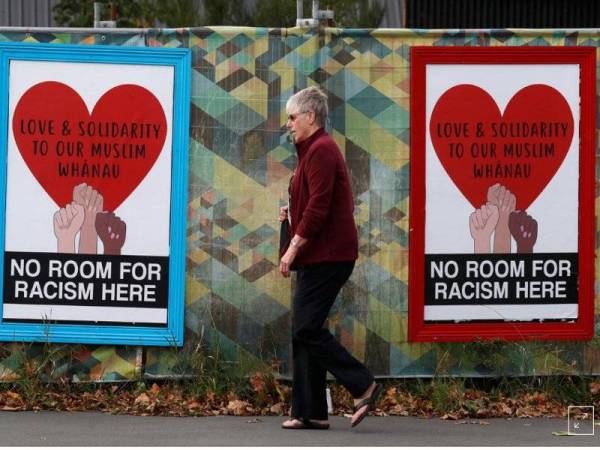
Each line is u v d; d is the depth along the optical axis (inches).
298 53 362.6
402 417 356.2
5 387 363.9
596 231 374.9
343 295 366.9
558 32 370.3
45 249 362.0
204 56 361.7
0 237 360.8
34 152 360.8
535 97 370.3
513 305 372.2
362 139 365.4
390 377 369.4
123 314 363.3
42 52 359.3
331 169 320.8
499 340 371.2
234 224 363.9
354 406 342.3
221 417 350.9
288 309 366.0
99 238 362.6
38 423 336.2
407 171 366.9
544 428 342.6
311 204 320.2
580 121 372.2
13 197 360.8
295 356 335.3
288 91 362.9
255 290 365.1
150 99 361.4
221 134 362.6
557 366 374.9
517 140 370.3
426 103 366.6
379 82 365.1
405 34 365.1
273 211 364.2
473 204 369.4
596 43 371.9
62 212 361.7
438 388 362.3
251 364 364.2
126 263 362.6
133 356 366.0
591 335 374.9
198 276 364.2
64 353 364.2
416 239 367.2
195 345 365.1
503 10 582.9
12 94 359.9
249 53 361.7
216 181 363.3
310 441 318.0
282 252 339.0
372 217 366.6
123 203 362.3
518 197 370.9
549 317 373.7
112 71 360.5
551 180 371.9
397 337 369.1
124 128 361.1
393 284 368.5
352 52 364.2
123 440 315.9
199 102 362.3
